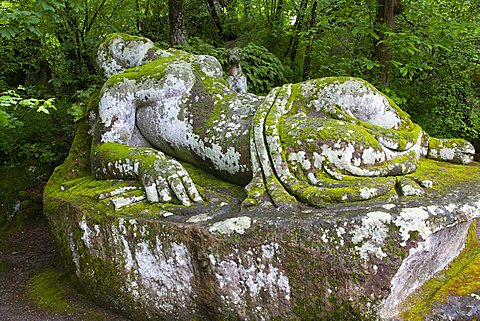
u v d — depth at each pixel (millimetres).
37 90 5680
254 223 1661
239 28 7613
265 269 1654
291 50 6820
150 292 1960
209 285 1759
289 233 1604
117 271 2051
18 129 4652
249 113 2293
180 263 1812
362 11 4316
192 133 2410
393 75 4828
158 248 1864
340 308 1578
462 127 4852
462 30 3623
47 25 5520
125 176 2254
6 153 4488
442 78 4992
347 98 2129
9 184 4281
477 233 2375
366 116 2146
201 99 2502
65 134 4898
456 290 1759
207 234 1707
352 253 1548
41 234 3814
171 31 5469
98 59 3012
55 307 2295
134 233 1934
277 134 1991
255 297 1695
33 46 5918
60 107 5141
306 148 1888
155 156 2168
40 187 4344
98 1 5938
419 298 1746
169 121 2484
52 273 2754
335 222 1563
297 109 2195
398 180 1860
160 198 2020
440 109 4902
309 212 1690
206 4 7531
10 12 3469
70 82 5762
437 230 1580
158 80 2496
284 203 1763
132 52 2895
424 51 4414
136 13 6219
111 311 2205
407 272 1619
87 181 2537
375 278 1536
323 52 6074
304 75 5867
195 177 2389
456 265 2023
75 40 5812
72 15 5434
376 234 1537
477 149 5094
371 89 2150
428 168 2156
